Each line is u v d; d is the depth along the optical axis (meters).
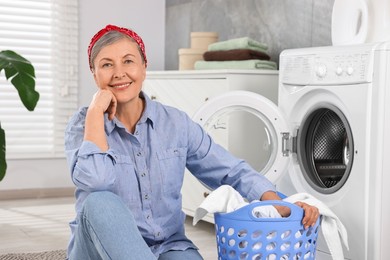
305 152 2.91
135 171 1.86
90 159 1.73
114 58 1.80
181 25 5.02
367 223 2.50
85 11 4.96
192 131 1.97
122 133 1.87
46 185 4.89
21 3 4.77
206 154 1.99
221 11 4.52
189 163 2.02
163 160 1.89
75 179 1.75
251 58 3.61
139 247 1.59
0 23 4.73
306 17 3.66
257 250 1.82
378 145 2.45
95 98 1.81
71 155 1.80
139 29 5.18
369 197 2.49
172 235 1.94
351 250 2.58
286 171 2.99
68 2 4.88
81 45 4.96
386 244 2.48
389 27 2.80
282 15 3.87
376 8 2.83
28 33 4.81
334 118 2.84
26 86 3.60
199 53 4.17
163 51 5.28
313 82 2.77
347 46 2.63
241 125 3.29
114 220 1.61
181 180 1.95
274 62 3.67
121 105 1.87
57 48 4.89
